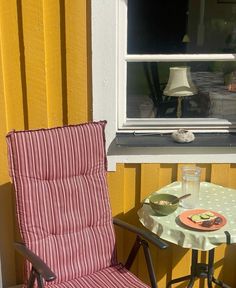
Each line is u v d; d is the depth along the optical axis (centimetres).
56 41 241
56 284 219
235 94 274
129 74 265
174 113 273
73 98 249
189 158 257
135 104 269
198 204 235
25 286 214
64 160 226
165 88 270
